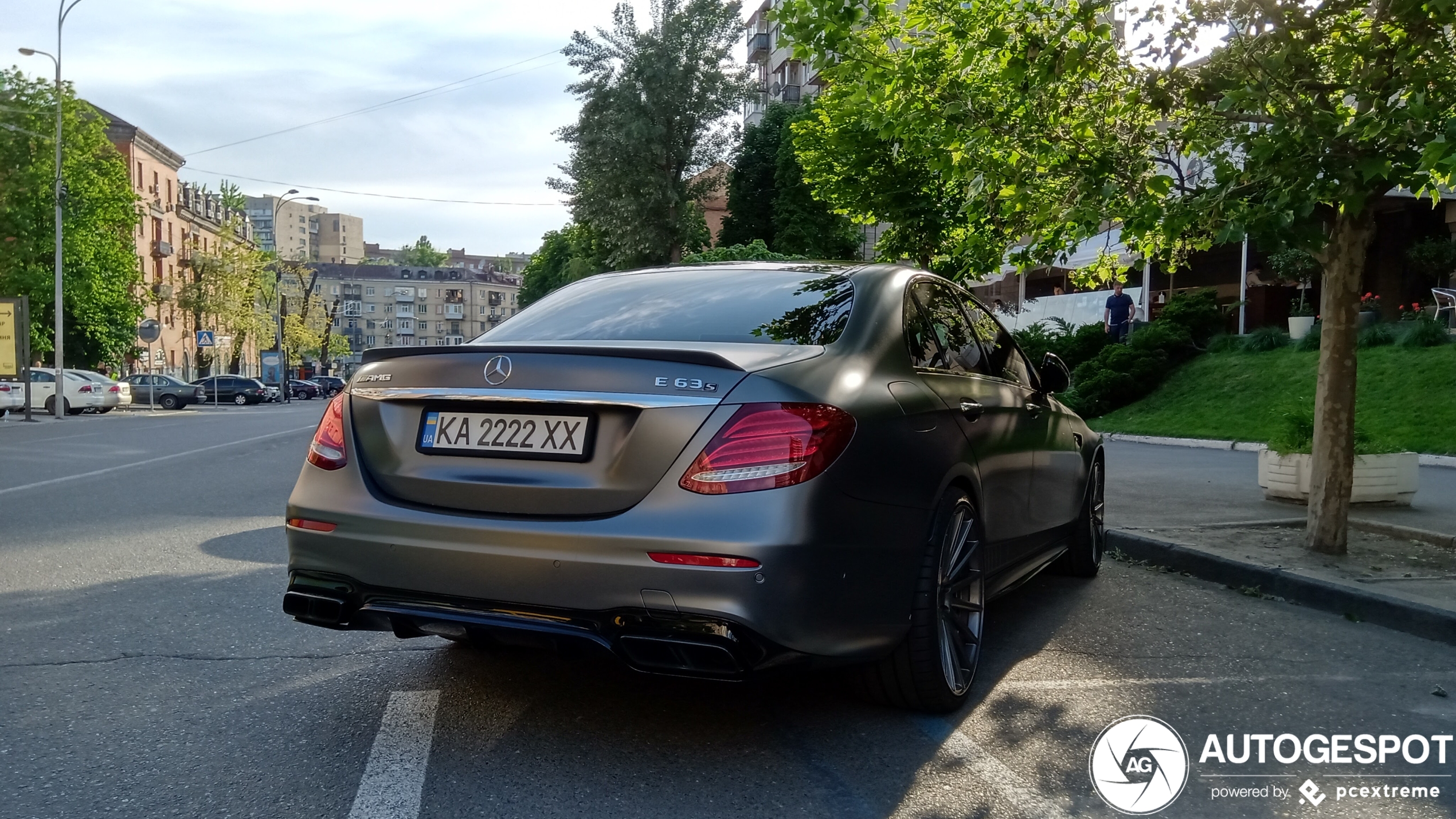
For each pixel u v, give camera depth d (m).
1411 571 5.79
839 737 3.41
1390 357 15.84
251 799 2.87
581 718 3.54
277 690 3.82
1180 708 3.79
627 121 43.50
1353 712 3.80
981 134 6.37
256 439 18.42
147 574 5.87
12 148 46.69
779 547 2.92
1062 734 3.49
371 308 182.12
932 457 3.56
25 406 29.28
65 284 47.75
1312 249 5.21
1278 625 5.09
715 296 3.89
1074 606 5.45
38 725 3.45
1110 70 6.14
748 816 2.80
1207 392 18.17
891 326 3.79
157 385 47.72
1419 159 5.11
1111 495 9.24
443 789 2.95
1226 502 8.73
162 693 3.79
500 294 192.75
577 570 3.02
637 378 3.12
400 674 4.02
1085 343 22.19
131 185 64.75
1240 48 5.43
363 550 3.30
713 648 2.92
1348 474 6.30
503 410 3.27
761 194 47.59
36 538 7.14
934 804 2.91
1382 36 5.49
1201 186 5.86
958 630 3.77
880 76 7.30
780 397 3.05
